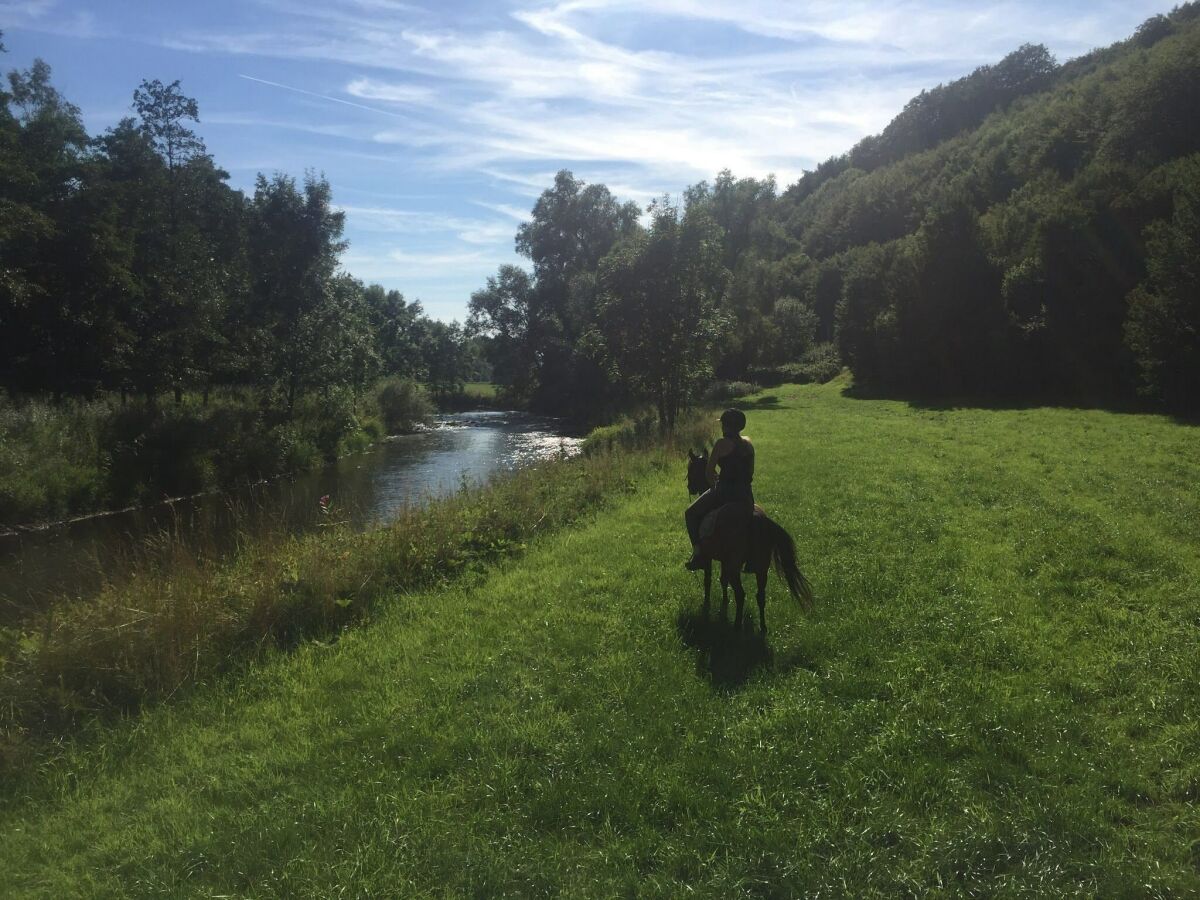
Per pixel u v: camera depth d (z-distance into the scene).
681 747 5.04
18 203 24.48
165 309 29.22
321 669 6.77
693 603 8.00
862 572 8.67
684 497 13.89
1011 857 3.81
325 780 4.88
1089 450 18.42
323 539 9.97
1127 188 35.31
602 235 59.06
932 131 127.88
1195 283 26.25
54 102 32.38
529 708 5.73
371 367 40.56
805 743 5.00
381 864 3.95
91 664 6.25
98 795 4.93
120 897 3.87
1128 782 4.40
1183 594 7.57
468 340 86.06
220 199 33.97
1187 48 45.94
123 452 23.03
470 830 4.25
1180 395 27.56
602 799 4.48
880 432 24.33
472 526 11.09
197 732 5.68
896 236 86.75
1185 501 11.95
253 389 36.62
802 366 61.56
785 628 7.15
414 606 8.43
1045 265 36.72
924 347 43.75
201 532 10.52
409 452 33.59
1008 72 121.38
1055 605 7.52
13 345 27.45
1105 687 5.68
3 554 16.41
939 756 4.79
